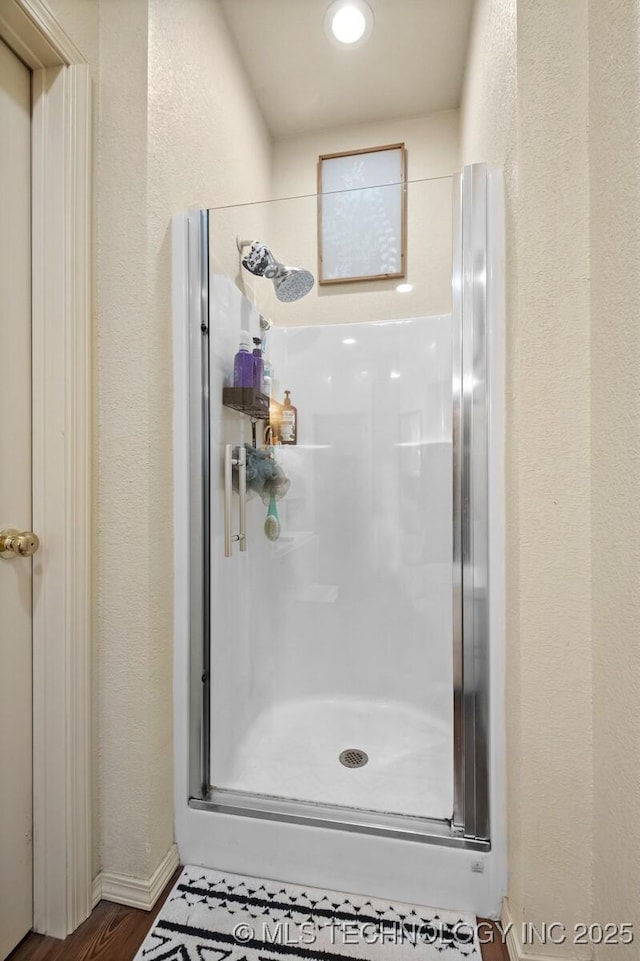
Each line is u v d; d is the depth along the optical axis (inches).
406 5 62.0
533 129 35.5
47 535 39.6
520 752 36.2
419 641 63.7
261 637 64.4
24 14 34.8
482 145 54.4
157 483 43.8
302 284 67.9
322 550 69.1
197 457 48.6
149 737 42.3
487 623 42.0
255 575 63.0
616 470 31.3
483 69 53.3
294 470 70.6
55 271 39.2
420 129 82.4
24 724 39.2
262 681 64.0
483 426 42.7
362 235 66.1
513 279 37.7
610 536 32.1
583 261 34.9
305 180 85.8
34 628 39.9
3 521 37.1
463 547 43.5
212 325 51.6
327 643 67.8
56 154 39.0
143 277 42.0
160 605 44.3
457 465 44.8
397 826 43.2
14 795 38.2
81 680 40.6
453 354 45.5
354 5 61.9
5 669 37.5
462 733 42.6
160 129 44.6
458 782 42.7
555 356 35.5
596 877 34.3
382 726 62.7
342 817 44.7
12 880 37.9
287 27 64.9
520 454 36.0
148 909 41.1
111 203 42.6
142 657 42.2
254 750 58.0
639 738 28.6
